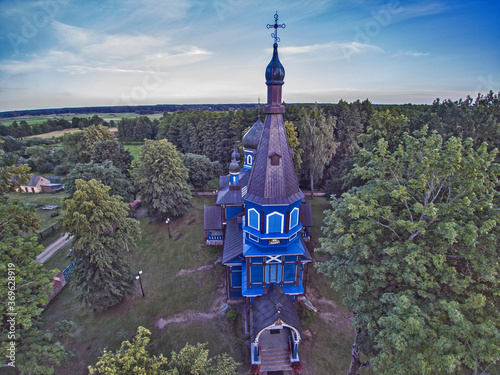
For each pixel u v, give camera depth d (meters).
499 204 16.12
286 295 22.61
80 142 64.62
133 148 103.75
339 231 16.45
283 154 19.58
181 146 82.38
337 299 26.56
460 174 15.68
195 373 13.59
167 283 29.31
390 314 13.71
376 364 13.92
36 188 63.59
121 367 13.54
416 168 17.62
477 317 13.13
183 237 37.91
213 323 24.42
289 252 21.52
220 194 35.22
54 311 25.66
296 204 20.91
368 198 17.48
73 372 20.42
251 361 20.97
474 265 14.02
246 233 22.62
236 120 65.06
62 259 33.69
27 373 14.85
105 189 23.94
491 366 14.18
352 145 53.41
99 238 23.70
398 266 15.04
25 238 18.41
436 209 14.02
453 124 39.69
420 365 11.79
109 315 25.25
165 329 23.92
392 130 42.41
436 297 14.74
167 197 39.88
